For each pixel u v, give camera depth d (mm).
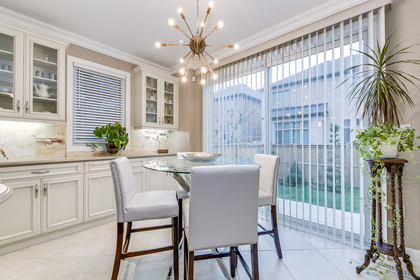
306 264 1758
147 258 1836
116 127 3002
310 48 2324
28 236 2014
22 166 1988
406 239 1793
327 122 2199
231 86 3191
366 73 1966
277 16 2357
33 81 2312
